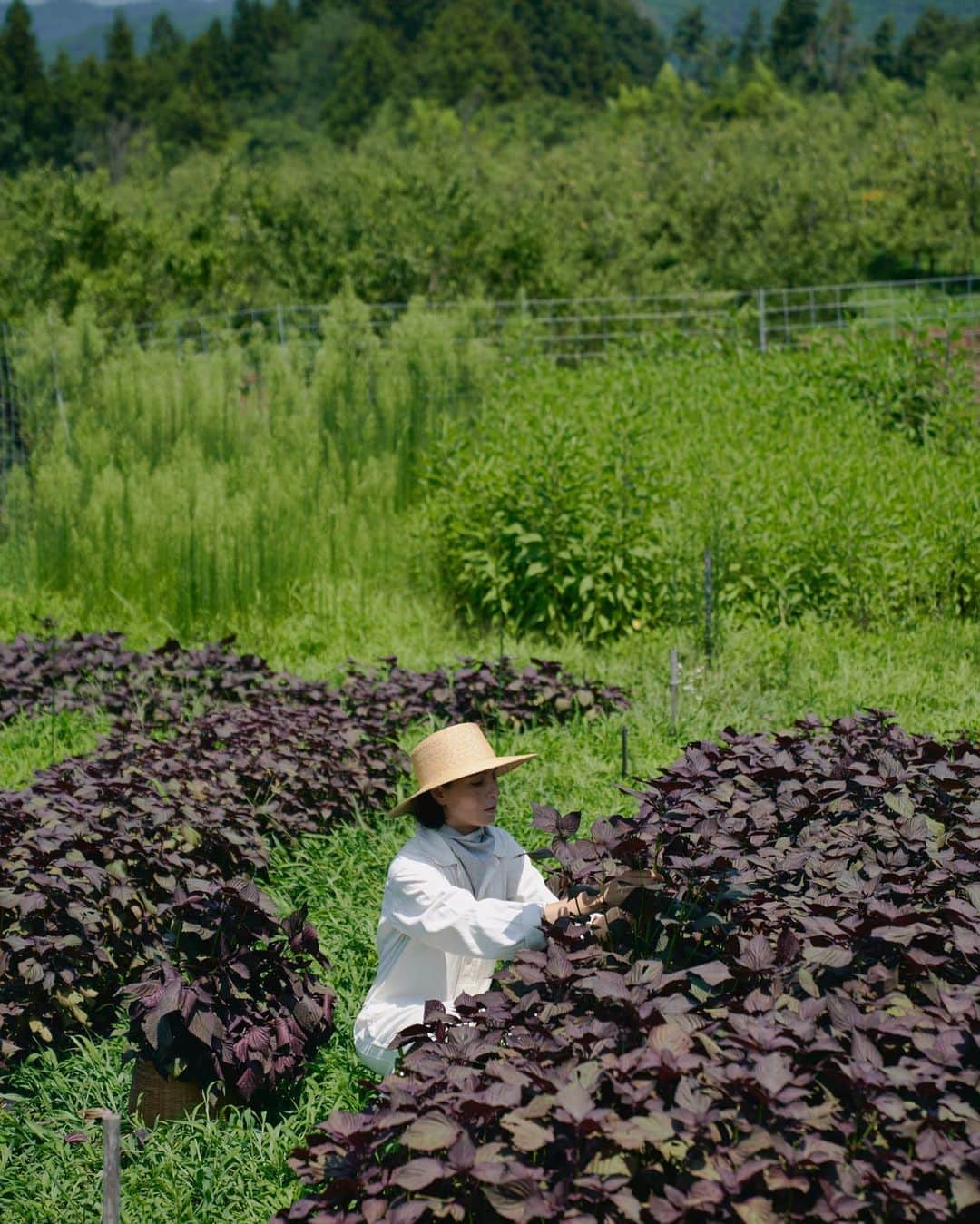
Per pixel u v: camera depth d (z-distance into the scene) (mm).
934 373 14547
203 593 10758
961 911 3562
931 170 35969
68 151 134125
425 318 14141
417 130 83188
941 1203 2656
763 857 4039
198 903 4410
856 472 11336
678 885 3781
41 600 11719
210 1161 4012
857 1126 2980
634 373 15359
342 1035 4621
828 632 9398
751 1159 2748
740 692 8203
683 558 9922
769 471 11508
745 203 34469
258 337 15188
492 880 4242
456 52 148625
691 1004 3150
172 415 13484
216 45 167625
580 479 10211
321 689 8117
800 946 3529
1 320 23500
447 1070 3107
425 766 4145
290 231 28516
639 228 32562
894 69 159250
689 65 198250
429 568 11148
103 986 4867
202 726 7129
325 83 159875
